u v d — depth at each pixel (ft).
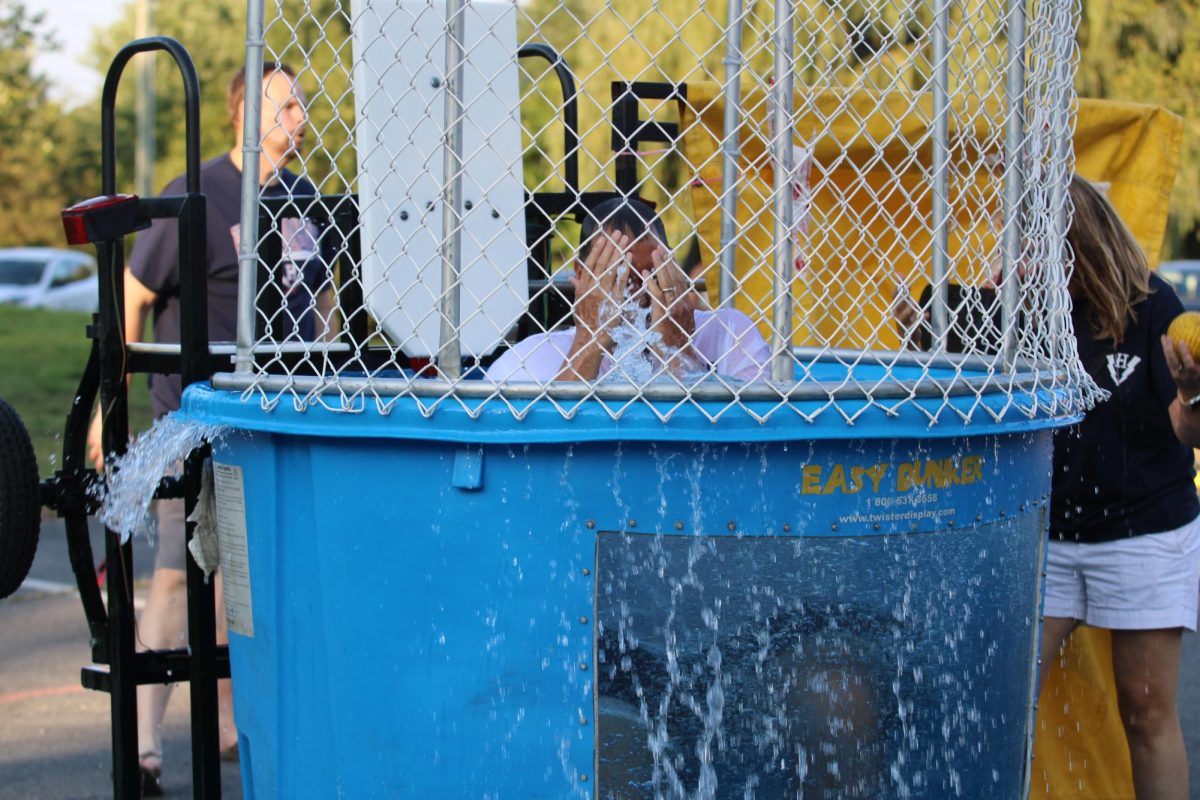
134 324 15.29
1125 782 13.35
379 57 10.29
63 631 22.95
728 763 8.07
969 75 9.88
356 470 8.39
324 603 8.59
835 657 8.19
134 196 10.41
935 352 9.63
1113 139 15.06
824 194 14.39
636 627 8.00
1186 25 54.49
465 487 8.06
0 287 92.22
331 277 10.50
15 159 138.51
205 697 10.19
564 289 12.94
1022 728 9.41
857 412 8.07
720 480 7.97
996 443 8.86
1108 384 11.98
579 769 8.06
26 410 45.44
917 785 8.52
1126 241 11.89
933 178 9.86
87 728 17.98
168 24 109.09
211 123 107.24
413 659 8.32
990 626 8.90
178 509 14.94
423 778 8.34
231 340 15.34
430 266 10.53
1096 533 12.20
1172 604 12.13
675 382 7.97
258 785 9.29
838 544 8.16
